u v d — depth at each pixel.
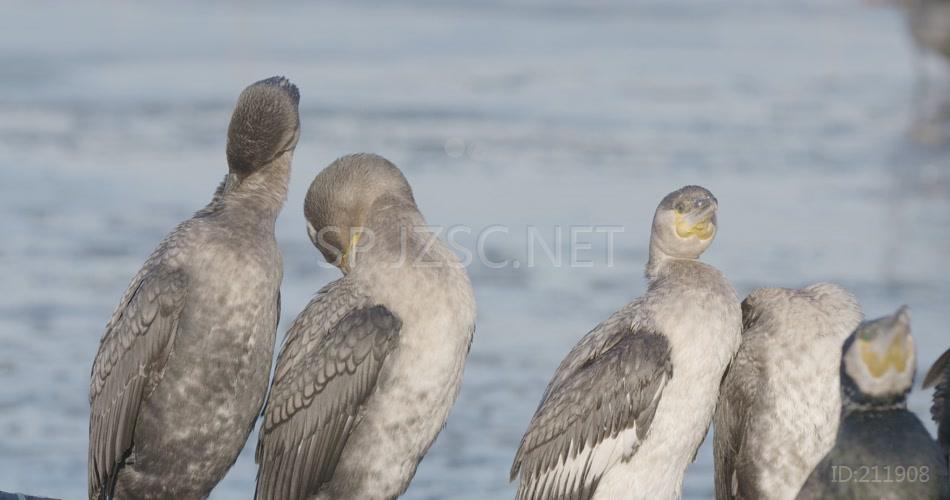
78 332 18.03
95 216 23.64
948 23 40.66
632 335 8.72
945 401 7.65
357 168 9.26
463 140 30.50
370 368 8.57
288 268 20.91
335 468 8.75
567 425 8.79
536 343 18.08
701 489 14.15
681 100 36.69
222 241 8.80
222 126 31.59
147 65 40.16
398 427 8.68
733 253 22.05
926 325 18.56
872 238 22.92
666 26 53.84
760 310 8.70
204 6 54.03
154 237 22.53
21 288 19.67
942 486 6.71
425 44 46.28
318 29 49.22
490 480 14.05
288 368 8.97
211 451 8.89
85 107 33.53
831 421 8.38
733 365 8.67
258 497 9.01
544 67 41.91
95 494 9.16
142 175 26.72
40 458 14.31
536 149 29.62
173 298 8.67
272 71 39.75
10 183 25.78
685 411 8.62
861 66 44.25
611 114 34.22
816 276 20.80
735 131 32.50
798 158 29.61
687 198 8.90
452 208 24.39
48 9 51.06
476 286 20.56
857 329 6.92
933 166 28.75
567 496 8.85
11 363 16.86
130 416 8.81
